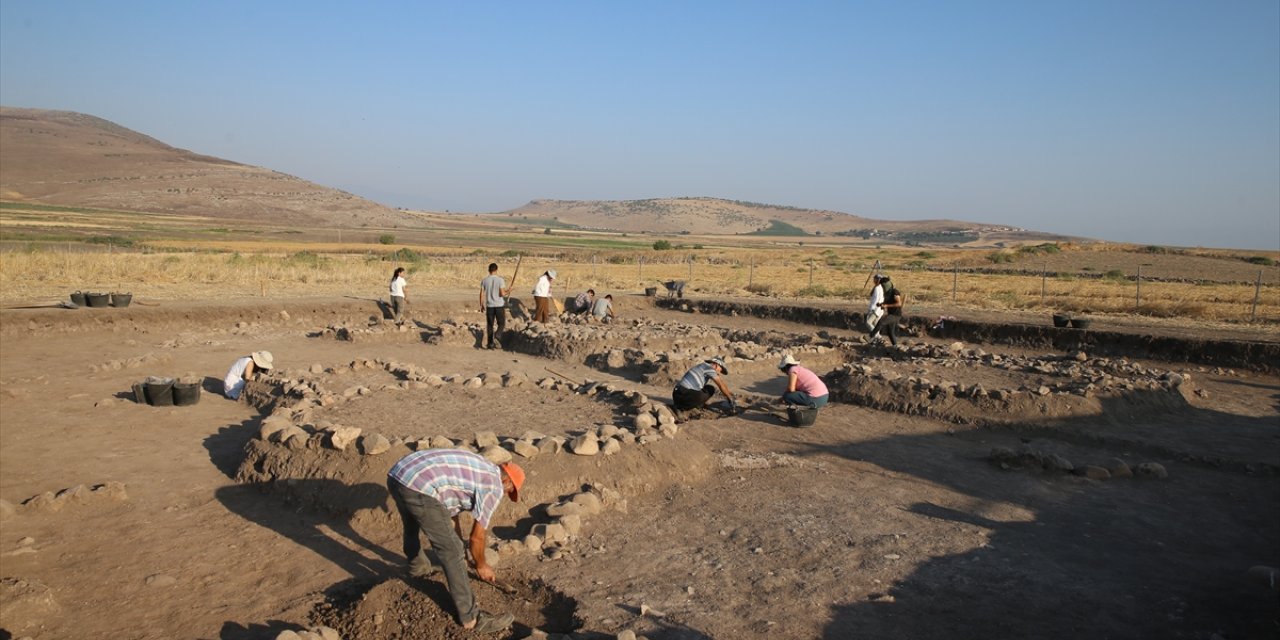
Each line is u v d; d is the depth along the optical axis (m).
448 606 5.34
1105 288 35.53
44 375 12.72
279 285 27.59
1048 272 48.94
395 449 7.43
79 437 9.38
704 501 7.66
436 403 9.92
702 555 6.40
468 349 17.72
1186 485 8.80
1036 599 5.79
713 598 5.64
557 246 103.12
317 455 7.61
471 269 39.38
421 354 16.69
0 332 16.23
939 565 6.35
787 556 6.41
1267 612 5.64
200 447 9.25
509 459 7.49
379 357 16.09
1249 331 19.47
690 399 11.15
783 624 5.28
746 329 22.31
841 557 6.44
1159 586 6.10
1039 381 12.56
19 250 33.94
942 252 89.00
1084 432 10.43
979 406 11.30
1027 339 19.58
